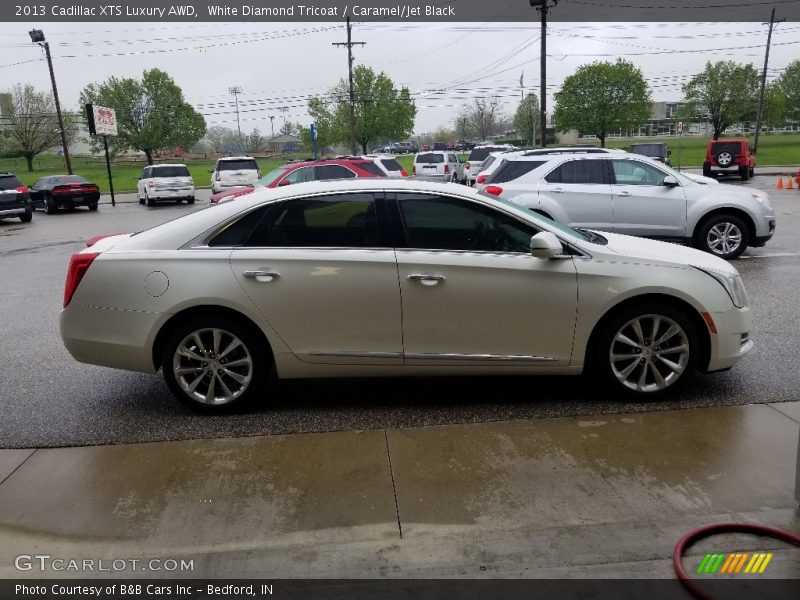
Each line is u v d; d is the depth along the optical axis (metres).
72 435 4.37
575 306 4.43
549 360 4.51
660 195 10.05
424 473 3.71
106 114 32.28
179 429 4.43
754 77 52.31
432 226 4.47
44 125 72.06
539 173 10.31
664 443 3.98
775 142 69.69
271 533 3.18
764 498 3.34
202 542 3.13
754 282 8.46
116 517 3.37
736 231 10.07
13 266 12.20
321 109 55.78
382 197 4.49
